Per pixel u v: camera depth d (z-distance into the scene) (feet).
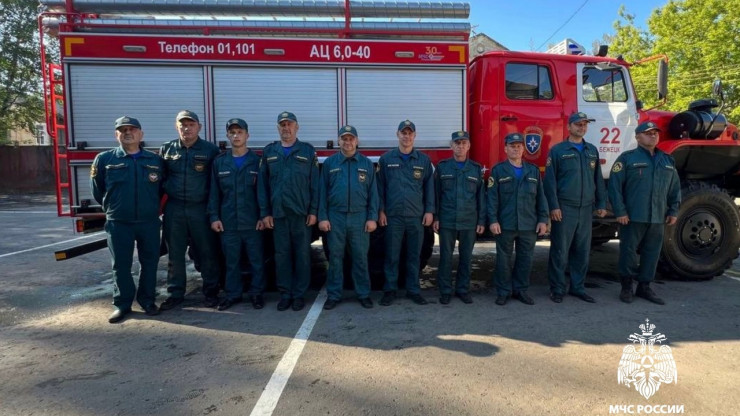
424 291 15.28
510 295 14.29
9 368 9.55
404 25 14.84
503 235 13.51
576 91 15.94
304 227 13.16
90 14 14.43
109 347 10.61
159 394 8.41
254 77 14.47
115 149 12.67
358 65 14.67
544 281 16.42
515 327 11.64
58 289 15.80
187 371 9.32
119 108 14.05
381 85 14.88
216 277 13.91
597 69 16.24
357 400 8.10
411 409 7.80
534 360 9.66
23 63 62.90
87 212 14.05
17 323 12.31
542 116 15.64
